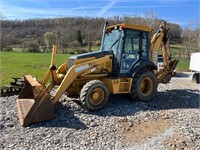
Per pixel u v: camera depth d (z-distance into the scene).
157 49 8.59
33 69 16.69
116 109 7.03
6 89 8.44
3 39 38.69
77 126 5.82
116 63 7.61
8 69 16.30
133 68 7.70
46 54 32.47
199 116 6.84
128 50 7.70
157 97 8.63
